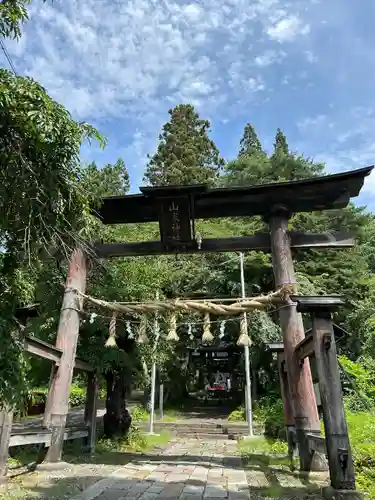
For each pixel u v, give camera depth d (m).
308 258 16.66
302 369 6.61
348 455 4.58
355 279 15.98
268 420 10.93
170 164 29.92
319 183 7.38
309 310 5.28
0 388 3.32
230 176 20.80
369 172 7.18
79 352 8.37
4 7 3.05
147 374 10.34
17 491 4.74
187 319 13.00
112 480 5.59
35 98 2.84
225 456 8.13
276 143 26.06
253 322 13.82
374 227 22.25
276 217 7.71
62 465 6.24
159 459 7.60
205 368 22.66
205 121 34.91
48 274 7.78
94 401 8.23
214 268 15.79
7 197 3.13
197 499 4.63
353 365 11.02
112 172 19.47
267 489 5.14
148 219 8.38
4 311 3.50
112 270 9.47
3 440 5.16
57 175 3.14
